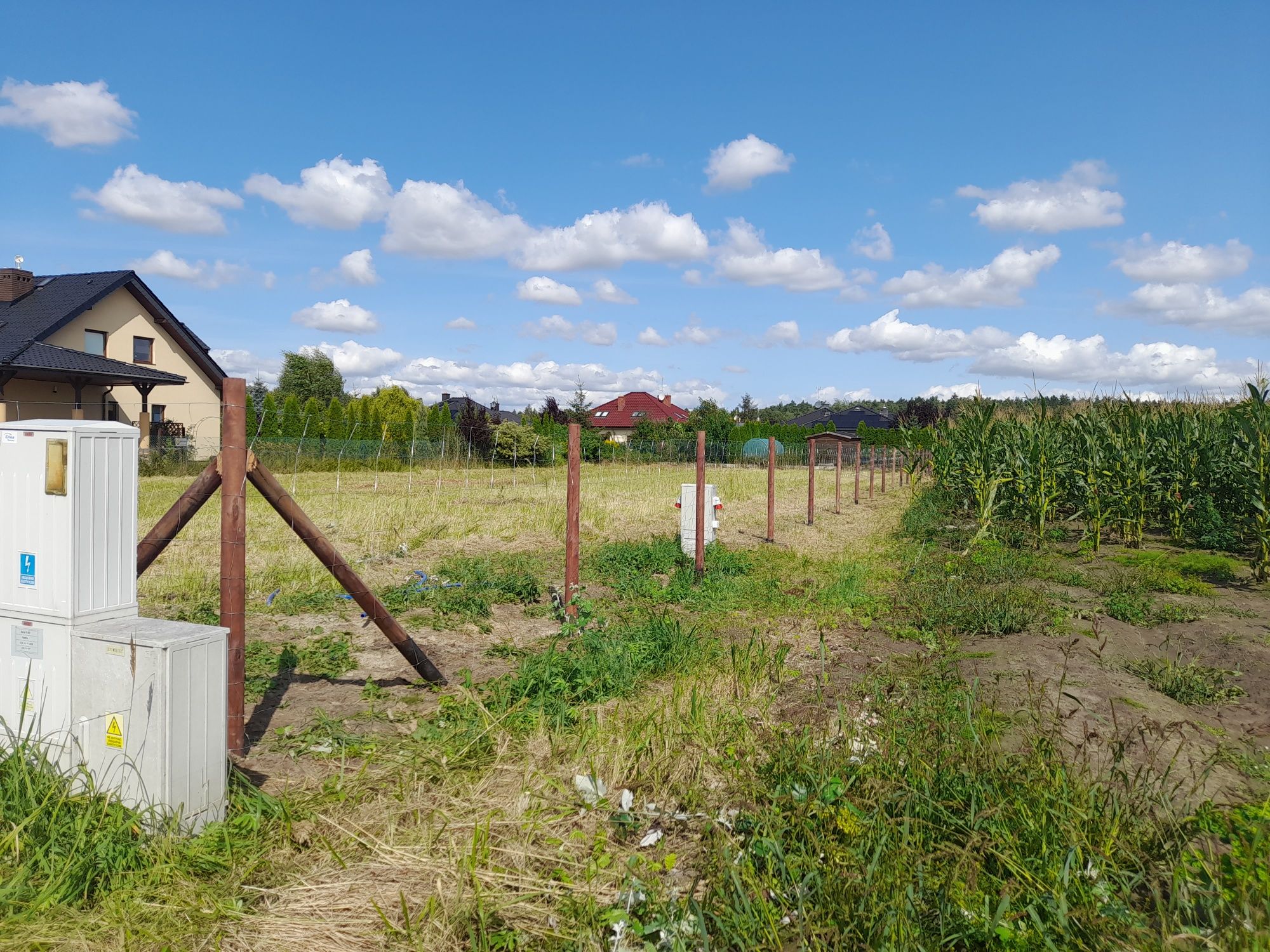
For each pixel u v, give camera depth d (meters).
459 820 3.62
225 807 3.58
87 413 26.89
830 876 2.99
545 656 5.83
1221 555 11.28
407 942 2.77
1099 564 11.09
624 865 3.32
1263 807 3.36
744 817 3.59
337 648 6.40
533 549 11.95
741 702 5.16
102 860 3.04
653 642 6.50
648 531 14.36
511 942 2.81
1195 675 5.72
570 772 4.14
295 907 2.97
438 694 5.53
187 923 2.82
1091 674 5.80
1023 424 15.74
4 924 2.71
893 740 4.04
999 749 3.89
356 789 3.87
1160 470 12.70
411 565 10.09
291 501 4.86
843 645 6.88
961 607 7.86
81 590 3.48
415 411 42.47
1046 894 2.84
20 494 3.52
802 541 14.11
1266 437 10.42
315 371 63.88
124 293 29.33
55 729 3.49
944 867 3.05
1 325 26.06
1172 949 2.53
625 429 72.94
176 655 3.29
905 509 18.64
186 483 20.00
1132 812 3.32
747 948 2.72
